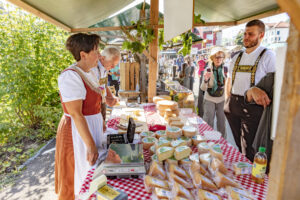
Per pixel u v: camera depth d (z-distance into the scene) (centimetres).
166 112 256
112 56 239
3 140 445
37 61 491
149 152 166
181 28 129
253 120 248
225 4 299
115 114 281
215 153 133
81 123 153
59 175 174
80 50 161
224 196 109
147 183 116
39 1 239
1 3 448
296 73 36
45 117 489
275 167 42
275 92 45
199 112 461
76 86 154
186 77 730
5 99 467
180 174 122
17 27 469
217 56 357
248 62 257
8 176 331
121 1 376
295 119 38
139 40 373
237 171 131
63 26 342
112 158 136
